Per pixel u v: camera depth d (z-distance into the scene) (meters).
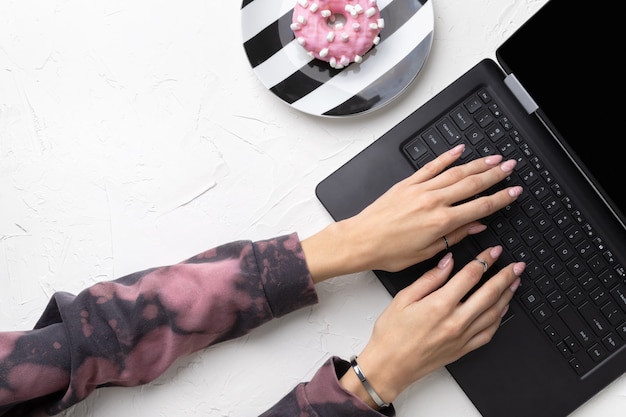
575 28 0.65
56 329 0.70
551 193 0.73
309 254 0.72
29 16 0.81
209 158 0.79
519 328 0.73
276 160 0.78
